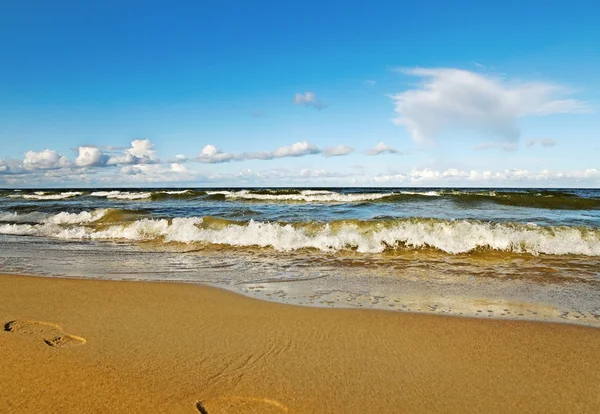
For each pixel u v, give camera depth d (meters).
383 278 6.34
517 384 2.88
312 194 28.41
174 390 2.72
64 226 12.88
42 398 2.58
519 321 4.23
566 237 9.07
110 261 7.77
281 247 9.08
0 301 4.86
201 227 11.38
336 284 5.93
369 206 19.62
